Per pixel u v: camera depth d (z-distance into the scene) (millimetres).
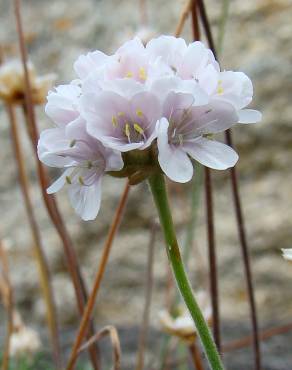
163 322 184
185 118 133
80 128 131
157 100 128
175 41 135
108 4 373
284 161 333
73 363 177
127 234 351
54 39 384
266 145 335
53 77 200
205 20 176
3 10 400
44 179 191
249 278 190
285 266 329
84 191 133
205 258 330
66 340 318
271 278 330
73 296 349
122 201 176
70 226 356
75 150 133
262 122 335
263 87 337
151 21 357
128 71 132
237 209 188
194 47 133
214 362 133
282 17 340
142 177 131
